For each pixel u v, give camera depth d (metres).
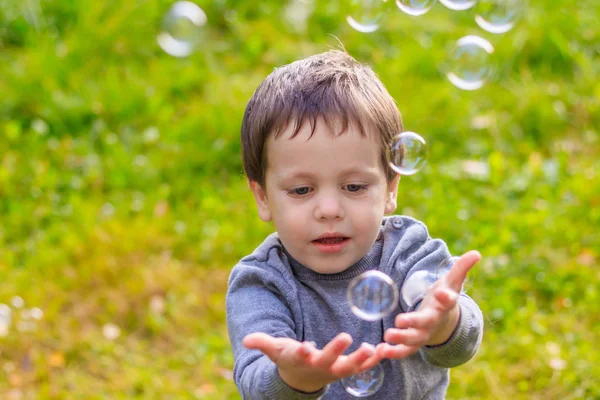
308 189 2.10
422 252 2.26
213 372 3.78
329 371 1.73
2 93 5.52
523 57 5.99
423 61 5.90
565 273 4.20
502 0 3.59
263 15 6.59
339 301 2.19
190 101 5.70
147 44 6.11
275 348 1.77
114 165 5.12
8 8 6.22
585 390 3.52
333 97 2.12
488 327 3.90
